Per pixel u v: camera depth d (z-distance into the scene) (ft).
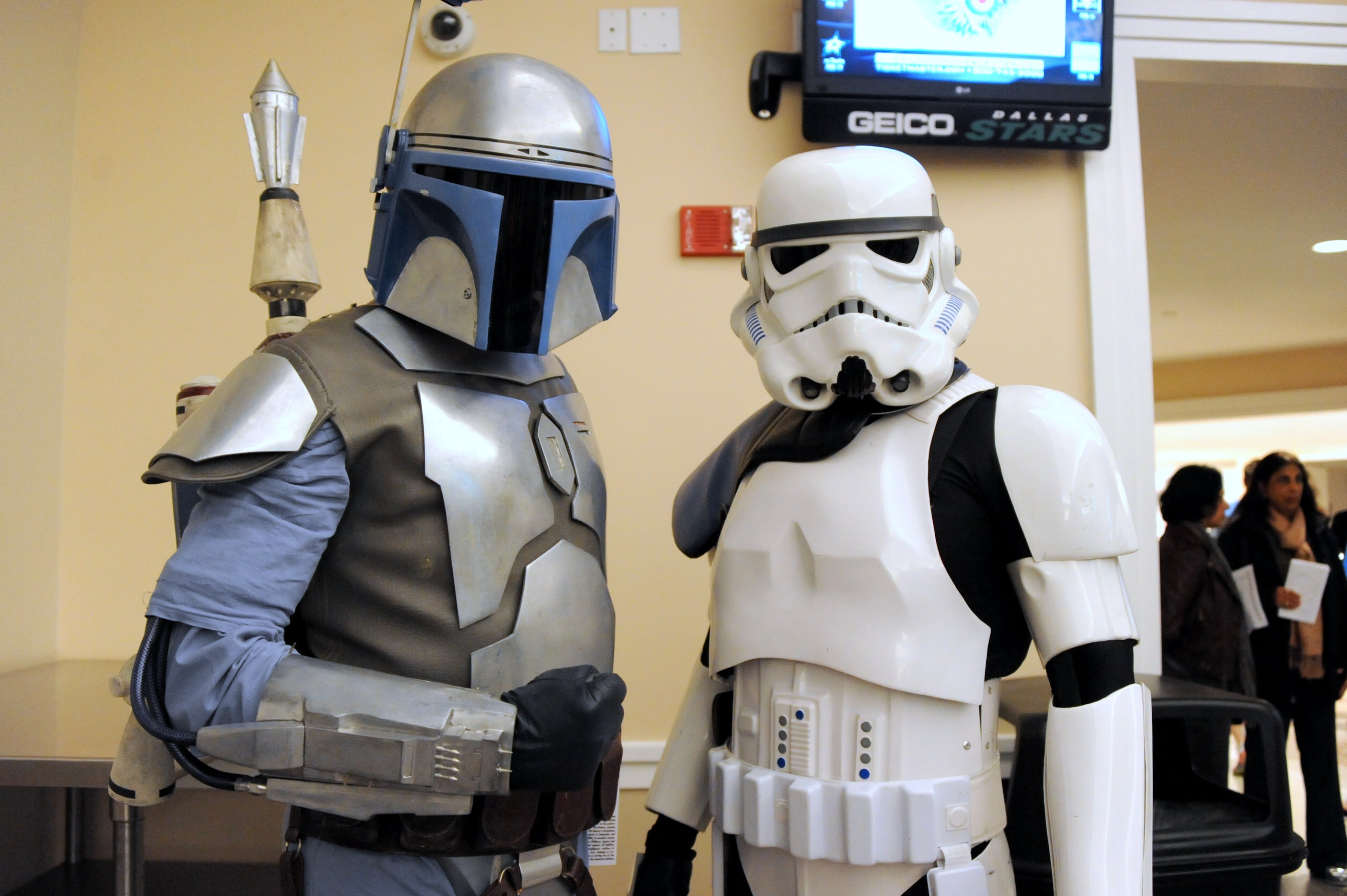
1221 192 11.82
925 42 5.90
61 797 6.02
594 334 6.11
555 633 3.01
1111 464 3.00
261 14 6.15
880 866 2.94
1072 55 5.96
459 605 2.82
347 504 2.83
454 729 2.52
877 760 2.93
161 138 6.14
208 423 2.64
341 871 2.85
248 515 2.65
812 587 3.06
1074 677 2.90
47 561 5.95
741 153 6.18
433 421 2.86
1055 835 2.86
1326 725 8.72
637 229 6.15
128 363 6.10
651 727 6.01
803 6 5.88
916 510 3.00
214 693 2.55
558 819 2.86
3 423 5.55
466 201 2.85
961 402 3.14
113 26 6.15
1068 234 6.26
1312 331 20.06
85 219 6.13
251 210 6.15
